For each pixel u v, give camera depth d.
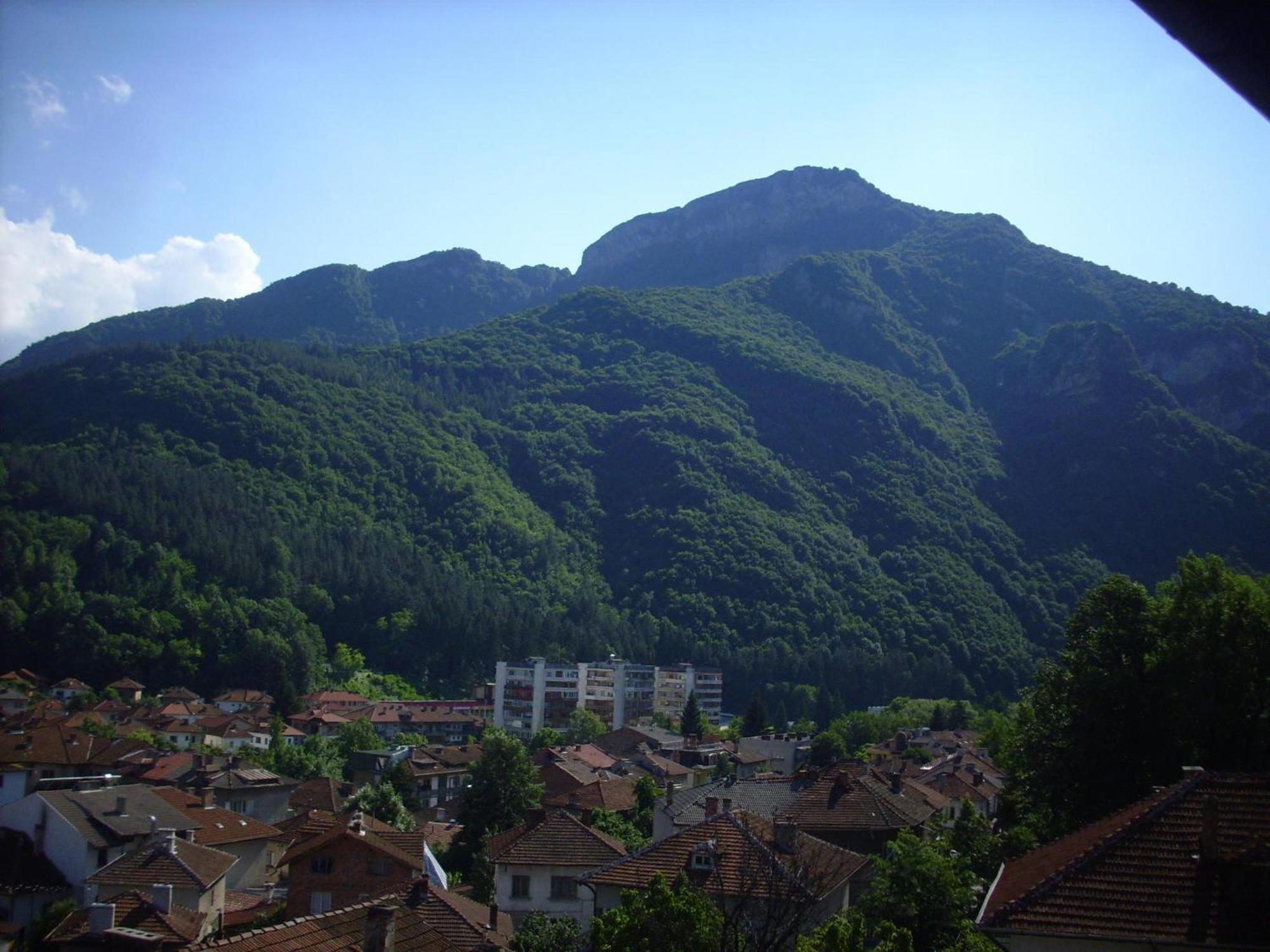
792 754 115.62
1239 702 35.53
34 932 41.72
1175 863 19.17
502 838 49.69
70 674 153.12
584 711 150.12
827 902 34.94
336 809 74.75
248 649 162.50
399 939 24.45
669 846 36.28
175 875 42.81
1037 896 19.22
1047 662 44.62
